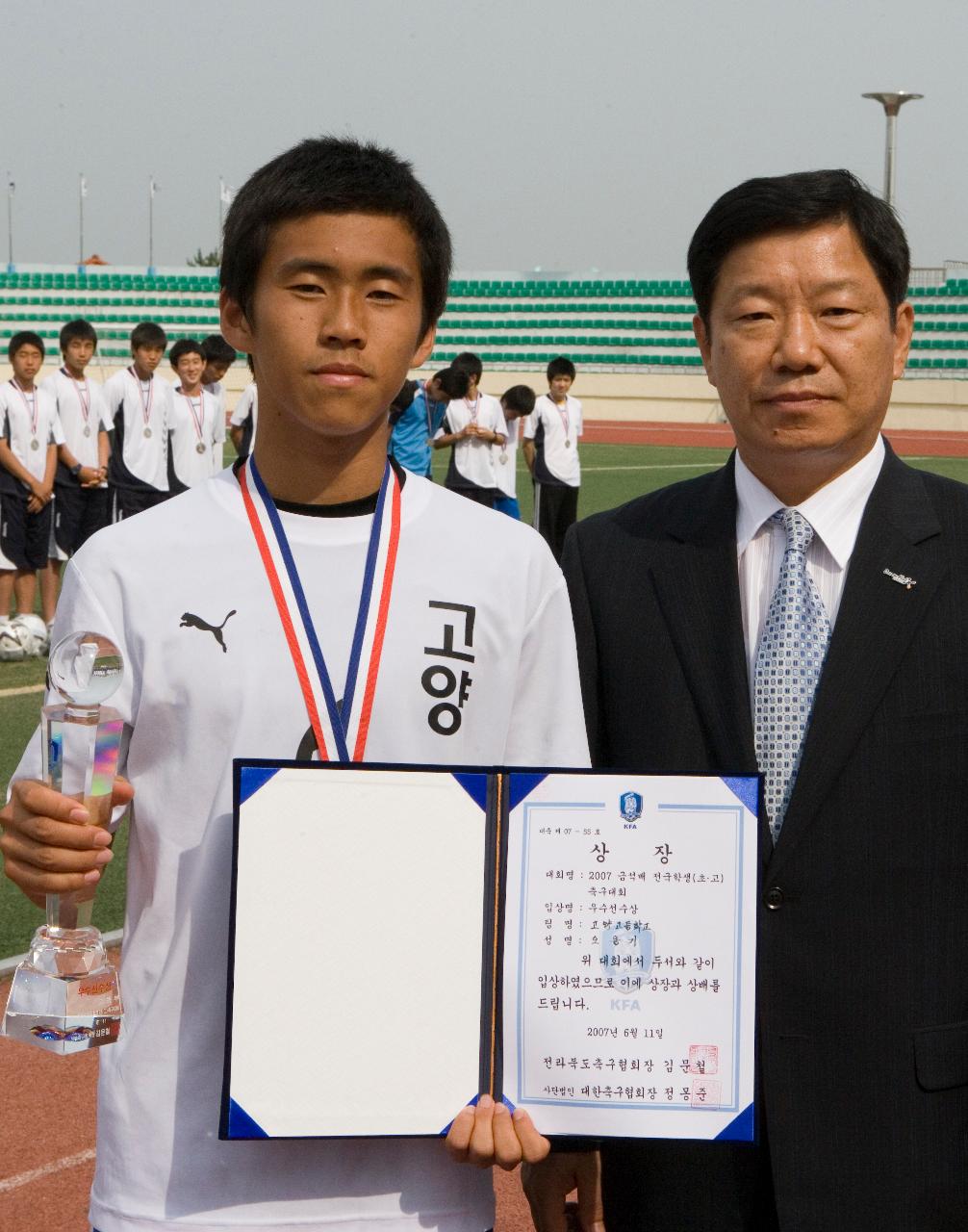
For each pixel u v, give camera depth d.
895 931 2.17
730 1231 2.21
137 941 1.95
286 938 1.86
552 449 13.95
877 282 2.23
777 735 2.24
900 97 28.94
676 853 1.96
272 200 1.93
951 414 36.44
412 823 1.90
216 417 11.57
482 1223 1.98
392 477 2.07
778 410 2.22
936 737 2.18
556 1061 1.94
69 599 1.98
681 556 2.39
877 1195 2.14
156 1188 1.88
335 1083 1.86
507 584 2.05
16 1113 3.94
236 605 1.94
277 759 1.88
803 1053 2.17
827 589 2.30
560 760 2.12
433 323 2.12
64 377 10.60
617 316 41.56
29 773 1.94
